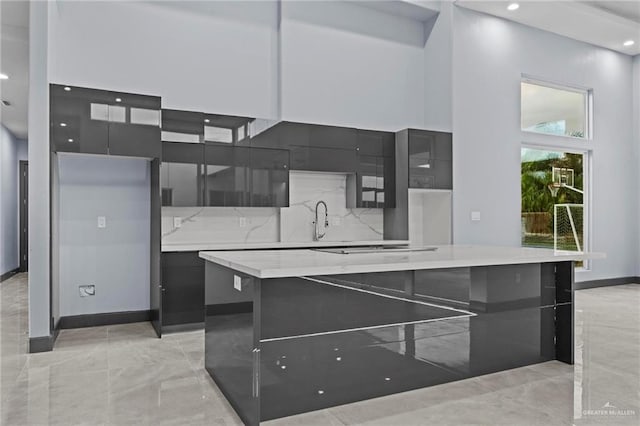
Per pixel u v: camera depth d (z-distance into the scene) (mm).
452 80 5387
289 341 2252
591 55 6625
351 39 5375
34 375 2852
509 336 2977
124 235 4312
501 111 5781
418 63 5863
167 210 4395
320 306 2342
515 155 5879
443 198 5406
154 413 2301
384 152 5227
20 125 7262
